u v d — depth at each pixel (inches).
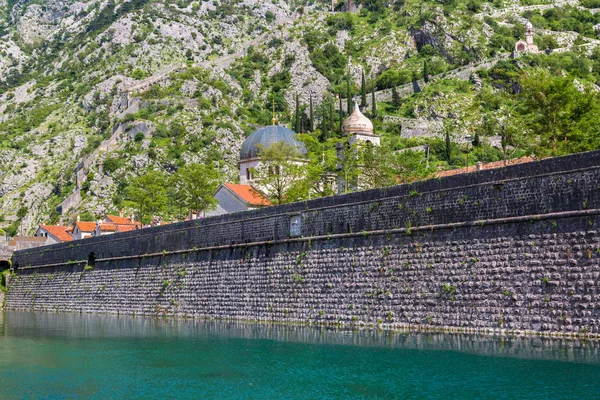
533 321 1919.3
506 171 2043.6
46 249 4559.5
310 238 2662.4
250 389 1673.2
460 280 2113.7
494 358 1753.2
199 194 4562.0
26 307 4581.7
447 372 1674.5
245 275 2947.8
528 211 1977.1
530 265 1946.4
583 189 1863.9
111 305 3774.6
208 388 1702.8
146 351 2245.3
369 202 2448.3
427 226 2230.6
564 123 3260.3
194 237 3294.8
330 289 2546.8
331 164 4840.1
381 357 1884.8
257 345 2224.4
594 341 1786.4
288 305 2711.6
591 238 1828.2
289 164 4239.7
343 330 2400.3
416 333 2192.4
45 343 2512.3
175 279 3351.4
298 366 1872.5
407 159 4284.0
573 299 1841.8
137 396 1658.5
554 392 1456.7
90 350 2310.5
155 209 5521.7
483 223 2073.1
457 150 7790.4
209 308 3117.6
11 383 1829.5
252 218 2967.5
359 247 2461.9
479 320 2047.2
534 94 3297.2
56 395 1699.1
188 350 2218.3
